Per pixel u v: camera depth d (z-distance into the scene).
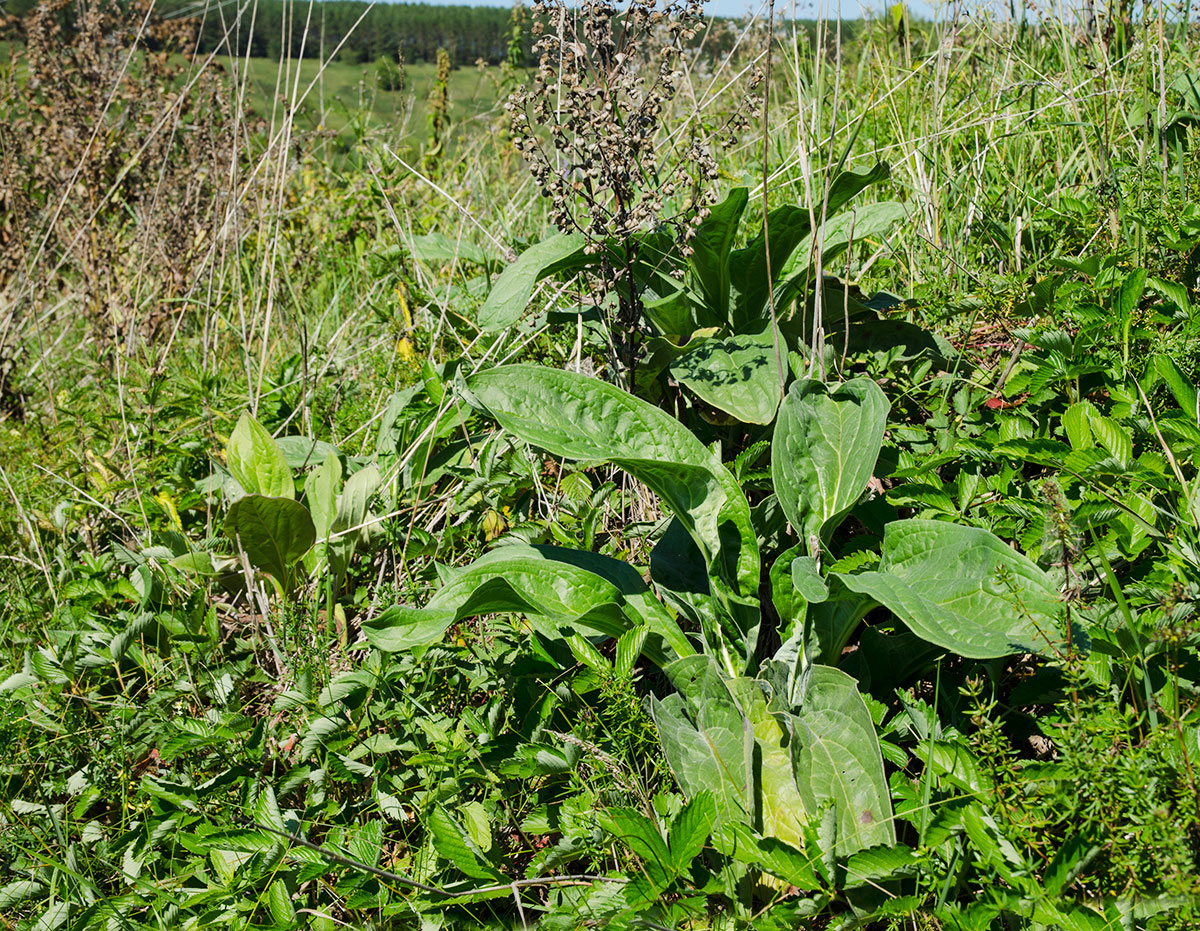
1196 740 1.41
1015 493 2.10
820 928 1.60
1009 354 2.80
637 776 1.76
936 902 1.43
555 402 2.02
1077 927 1.29
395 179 5.29
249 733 2.09
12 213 4.83
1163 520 1.88
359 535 2.67
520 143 2.49
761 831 1.65
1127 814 1.29
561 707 2.03
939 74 3.83
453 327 3.55
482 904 1.74
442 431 2.86
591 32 2.40
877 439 1.84
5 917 1.85
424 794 1.88
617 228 2.49
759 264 2.77
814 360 2.34
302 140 5.55
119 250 4.86
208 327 4.20
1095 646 1.48
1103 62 3.27
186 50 5.46
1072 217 2.88
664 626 1.98
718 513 1.94
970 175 3.55
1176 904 1.26
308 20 3.78
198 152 4.89
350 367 3.99
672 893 1.58
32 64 5.15
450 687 2.14
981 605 1.54
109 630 2.49
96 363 4.09
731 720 1.76
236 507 2.39
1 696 2.33
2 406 4.19
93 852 1.97
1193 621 1.52
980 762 1.46
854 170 2.61
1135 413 2.04
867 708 1.61
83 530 3.15
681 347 2.65
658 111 2.49
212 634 2.45
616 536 2.58
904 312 2.96
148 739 2.14
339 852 1.80
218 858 1.85
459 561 2.67
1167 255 2.59
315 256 5.26
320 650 2.28
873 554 1.74
